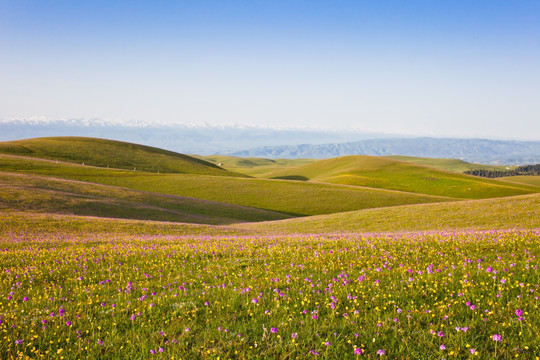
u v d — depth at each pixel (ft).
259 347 21.29
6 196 165.68
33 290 36.32
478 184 477.36
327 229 143.84
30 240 84.23
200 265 46.55
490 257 39.19
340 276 34.12
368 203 287.48
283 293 30.48
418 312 24.62
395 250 47.11
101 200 193.57
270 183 352.28
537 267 32.09
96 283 39.50
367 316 24.85
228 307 28.22
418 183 485.97
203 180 351.87
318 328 23.15
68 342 23.15
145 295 32.22
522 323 21.66
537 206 128.98
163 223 132.98
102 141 643.45
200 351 21.16
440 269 34.27
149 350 21.66
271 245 58.65
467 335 21.21
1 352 21.47
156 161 579.89
